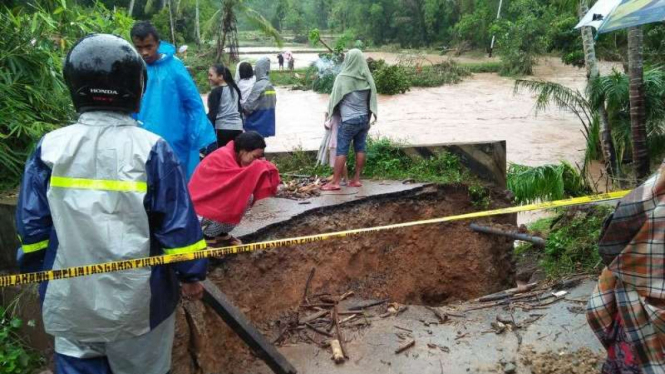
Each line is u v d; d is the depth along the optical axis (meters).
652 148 10.20
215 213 4.49
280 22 82.56
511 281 7.36
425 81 35.03
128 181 2.43
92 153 2.43
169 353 2.74
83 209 2.38
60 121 5.67
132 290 2.44
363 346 4.55
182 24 46.88
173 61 5.21
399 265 6.55
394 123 23.19
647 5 5.58
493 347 4.39
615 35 17.27
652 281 2.35
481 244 7.21
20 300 4.17
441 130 21.52
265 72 7.90
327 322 5.02
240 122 7.24
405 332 4.75
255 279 5.02
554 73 38.34
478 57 49.81
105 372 2.61
